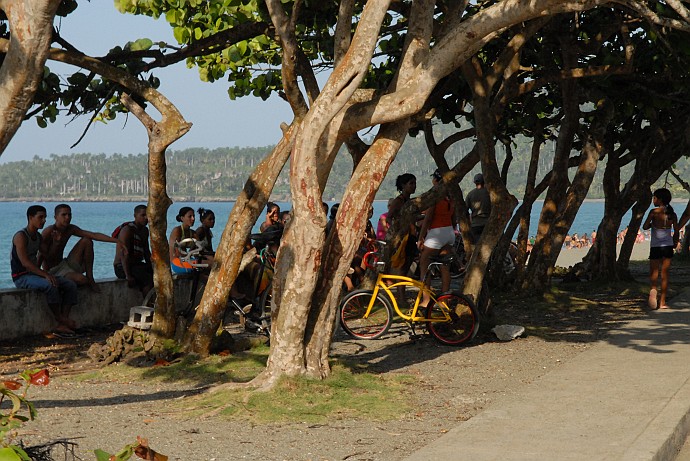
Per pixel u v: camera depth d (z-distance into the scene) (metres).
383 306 11.43
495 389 8.09
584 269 19.09
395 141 7.82
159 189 9.17
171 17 11.79
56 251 12.16
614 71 12.37
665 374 8.33
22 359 9.95
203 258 11.09
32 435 6.19
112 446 5.98
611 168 17.92
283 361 7.75
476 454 5.70
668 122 17.75
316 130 7.17
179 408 7.20
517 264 15.98
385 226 16.97
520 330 11.11
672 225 14.03
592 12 13.14
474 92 11.20
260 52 15.12
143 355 9.56
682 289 16.95
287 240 8.34
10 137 6.24
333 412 7.07
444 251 12.15
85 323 12.46
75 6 9.75
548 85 16.73
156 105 8.71
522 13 7.34
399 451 5.96
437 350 10.41
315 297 7.88
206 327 9.62
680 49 10.52
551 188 15.64
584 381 8.09
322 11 11.90
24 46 6.03
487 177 11.22
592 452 5.71
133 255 13.23
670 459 6.12
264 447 6.04
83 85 10.74
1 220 158.25
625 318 13.09
